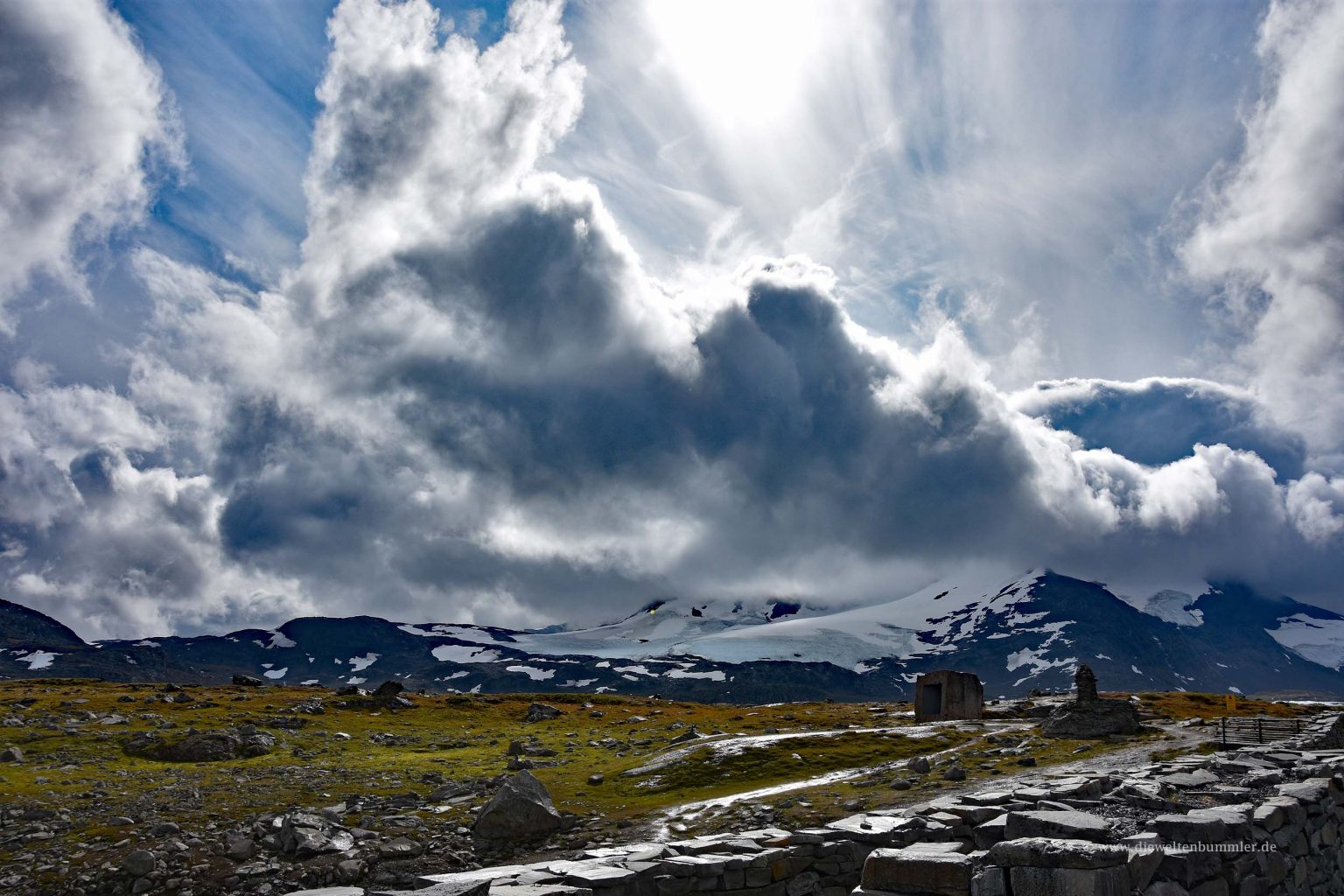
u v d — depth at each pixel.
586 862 20.83
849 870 23.59
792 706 133.75
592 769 64.44
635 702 137.88
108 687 124.69
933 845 17.70
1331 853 22.56
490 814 44.28
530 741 80.56
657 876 20.55
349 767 63.53
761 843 23.73
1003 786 47.94
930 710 93.69
